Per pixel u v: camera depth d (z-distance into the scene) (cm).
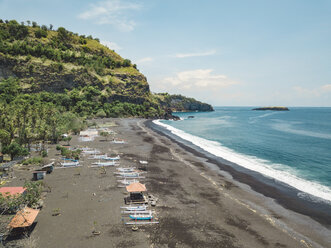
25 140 4728
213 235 1938
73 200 2506
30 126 5194
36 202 2308
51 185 2917
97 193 2705
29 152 4197
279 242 1870
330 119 16712
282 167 4119
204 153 5181
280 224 2152
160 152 5072
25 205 2112
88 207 2356
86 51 19800
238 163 4350
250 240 1884
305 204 2583
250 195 2817
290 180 3394
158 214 2262
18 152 3853
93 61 18038
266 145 6294
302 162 4488
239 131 9444
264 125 12050
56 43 17512
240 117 19288
